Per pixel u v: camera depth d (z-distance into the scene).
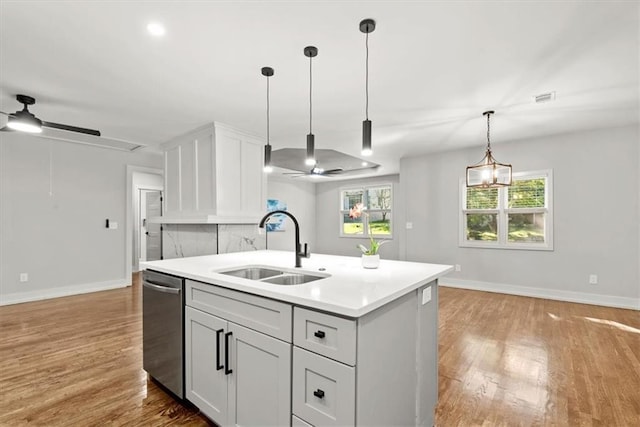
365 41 2.14
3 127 3.87
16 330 3.22
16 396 2.07
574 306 4.15
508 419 1.87
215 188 3.78
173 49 2.23
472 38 2.09
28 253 4.36
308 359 1.33
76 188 4.79
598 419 1.86
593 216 4.25
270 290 1.44
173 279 2.03
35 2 1.73
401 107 3.33
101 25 1.95
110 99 3.11
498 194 5.00
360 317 1.22
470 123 3.88
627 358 2.63
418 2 1.76
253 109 3.39
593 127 4.10
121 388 2.18
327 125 3.91
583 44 2.15
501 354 2.72
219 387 1.73
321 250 8.99
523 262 4.78
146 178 7.37
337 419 1.24
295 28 2.00
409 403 1.63
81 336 3.07
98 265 5.01
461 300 4.48
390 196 7.79
